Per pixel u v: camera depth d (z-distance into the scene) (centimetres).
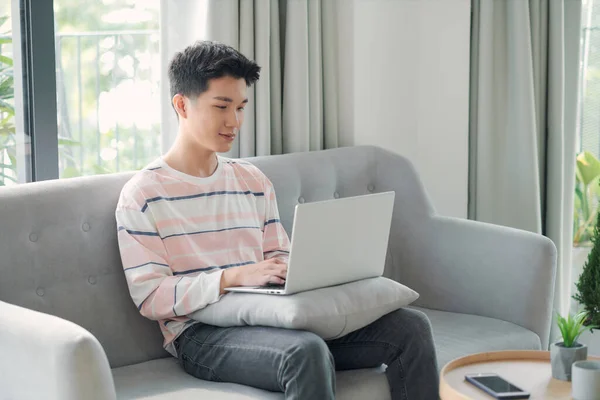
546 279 269
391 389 224
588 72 379
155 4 314
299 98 314
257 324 215
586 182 387
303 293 214
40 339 178
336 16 329
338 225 215
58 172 292
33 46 281
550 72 349
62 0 296
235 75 243
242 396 205
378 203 224
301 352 200
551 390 192
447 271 289
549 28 347
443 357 240
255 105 309
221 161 256
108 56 308
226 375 217
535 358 215
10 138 285
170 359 242
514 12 339
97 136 308
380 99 338
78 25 300
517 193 346
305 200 288
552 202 354
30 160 289
